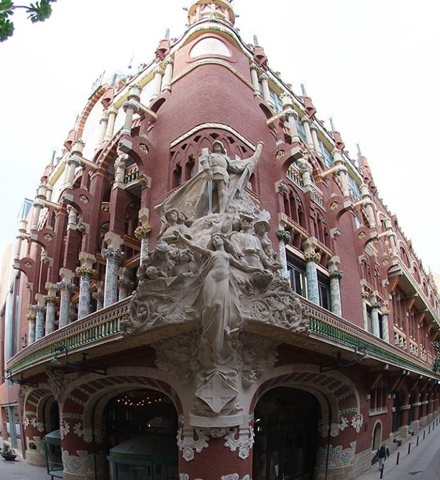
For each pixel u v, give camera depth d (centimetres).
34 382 2261
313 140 2736
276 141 2086
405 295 3831
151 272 1173
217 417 1109
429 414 4522
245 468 1141
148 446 1488
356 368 1939
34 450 2555
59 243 2512
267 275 1184
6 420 3838
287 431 1736
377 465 2131
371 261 3034
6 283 4272
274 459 1639
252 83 2156
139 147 1798
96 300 2294
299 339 1281
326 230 2347
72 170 2166
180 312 1116
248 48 2338
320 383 1672
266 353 1269
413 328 4131
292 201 2058
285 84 2677
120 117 2491
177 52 2170
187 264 1173
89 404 1700
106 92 2788
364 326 2541
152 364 1302
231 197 1431
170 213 1340
